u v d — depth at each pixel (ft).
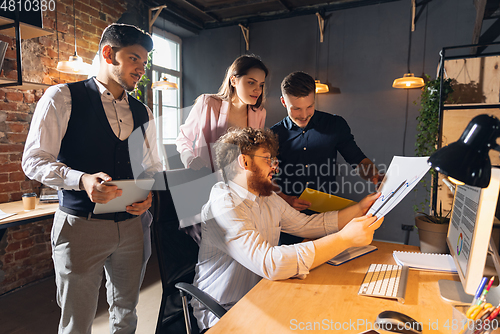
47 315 7.00
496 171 2.45
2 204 7.47
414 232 12.98
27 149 4.13
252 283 3.68
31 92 8.21
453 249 3.33
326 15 13.97
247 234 3.29
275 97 14.94
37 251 8.63
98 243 4.38
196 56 16.28
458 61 10.27
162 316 3.82
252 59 4.23
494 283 3.03
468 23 12.02
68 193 4.27
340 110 13.94
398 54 13.00
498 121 1.85
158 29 14.90
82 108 4.39
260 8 14.64
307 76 5.29
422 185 12.70
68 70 8.11
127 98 4.91
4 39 7.48
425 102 11.14
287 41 14.66
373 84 13.41
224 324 2.50
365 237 3.28
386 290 3.03
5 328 6.50
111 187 3.52
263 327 2.47
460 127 9.86
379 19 13.20
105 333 6.32
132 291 4.88
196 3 14.07
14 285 8.13
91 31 9.95
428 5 12.51
